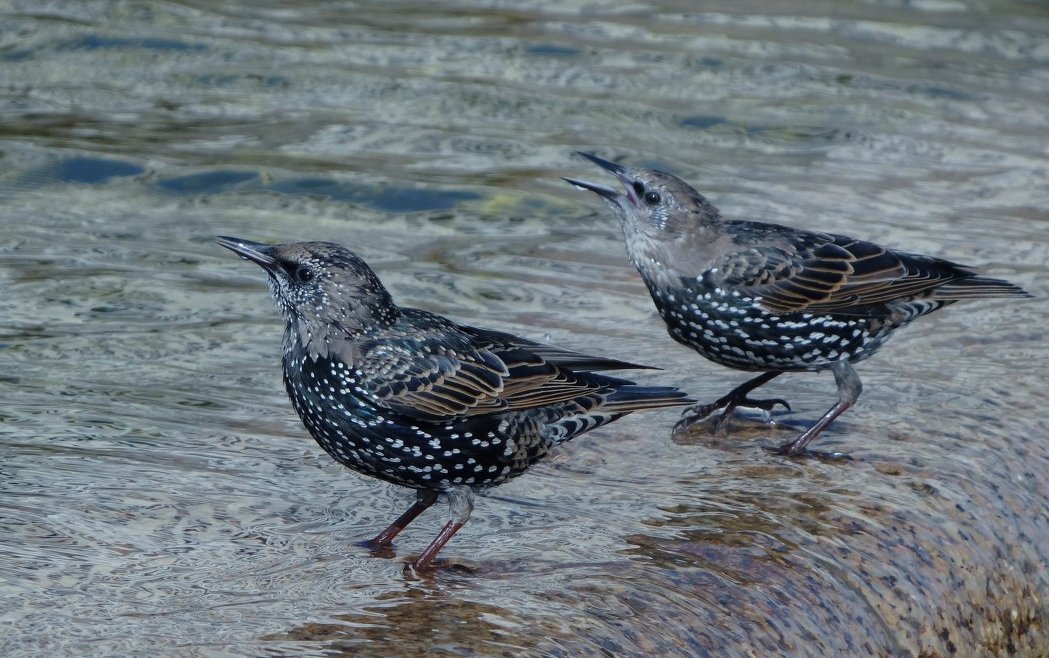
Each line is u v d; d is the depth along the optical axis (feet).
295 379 29.50
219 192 55.42
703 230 36.47
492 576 26.99
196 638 23.52
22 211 52.54
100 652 22.88
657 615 25.82
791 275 35.53
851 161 60.80
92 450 32.55
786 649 26.45
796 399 38.34
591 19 76.69
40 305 43.55
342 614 24.80
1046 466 35.24
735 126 63.93
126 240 50.34
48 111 61.57
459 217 54.34
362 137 60.75
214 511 29.55
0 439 32.83
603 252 51.65
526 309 45.65
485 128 62.39
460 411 28.78
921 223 53.78
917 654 28.99
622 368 31.12
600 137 62.03
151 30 69.97
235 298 45.27
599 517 30.19
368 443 29.17
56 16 70.44
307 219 53.52
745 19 78.13
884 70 71.56
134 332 41.86
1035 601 32.19
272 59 67.97
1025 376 39.91
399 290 46.85
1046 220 54.85
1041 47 76.18
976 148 62.75
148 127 60.75
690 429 35.88
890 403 37.76
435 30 73.61
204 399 36.81
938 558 30.68
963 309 45.78
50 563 26.32
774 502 31.27
